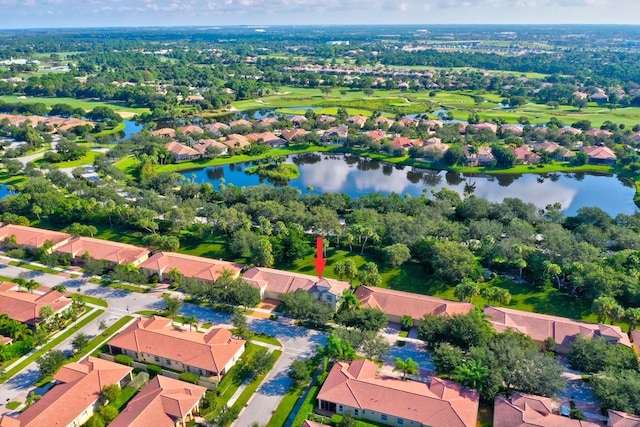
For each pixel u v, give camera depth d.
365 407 97.38
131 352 116.44
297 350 120.00
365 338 113.62
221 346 113.31
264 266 158.00
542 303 137.75
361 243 171.00
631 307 132.12
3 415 98.31
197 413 99.50
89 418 97.81
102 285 151.00
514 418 93.38
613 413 93.62
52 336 125.62
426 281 150.12
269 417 98.50
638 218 188.25
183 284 141.12
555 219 195.25
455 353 107.75
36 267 162.38
